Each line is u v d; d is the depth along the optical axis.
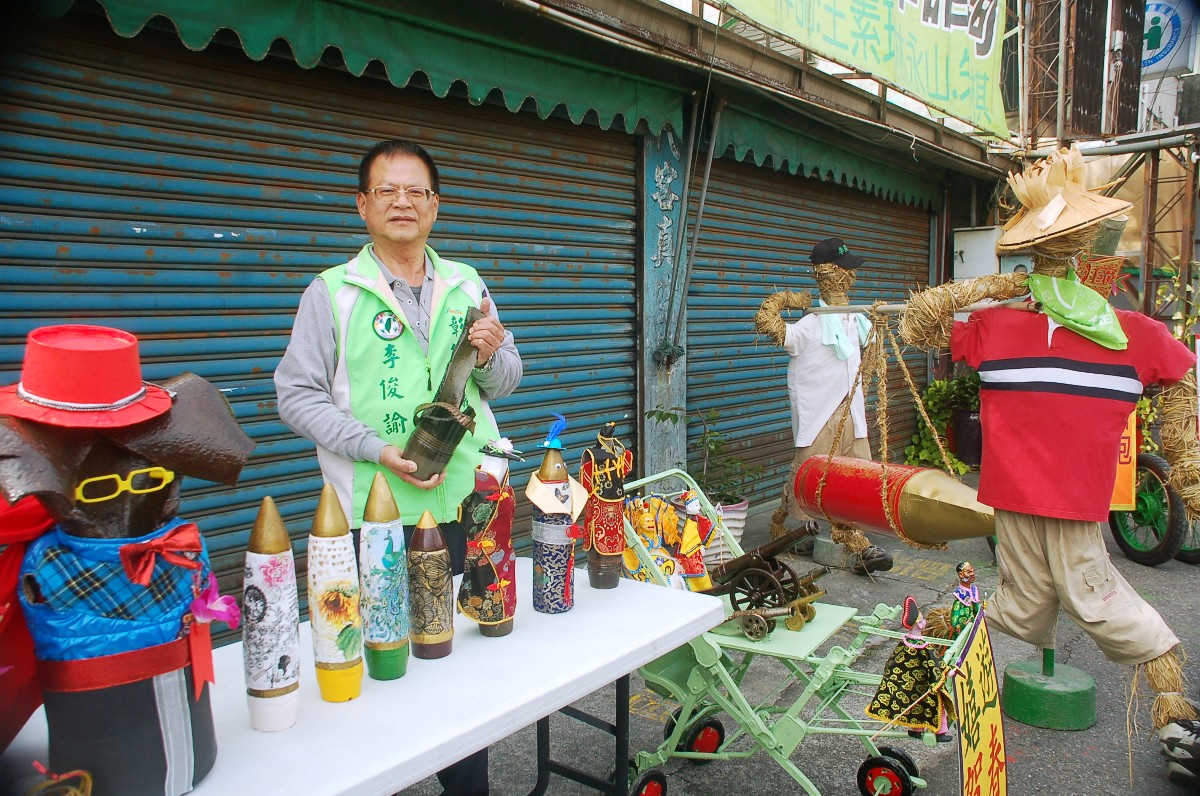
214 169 3.32
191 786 1.18
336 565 1.44
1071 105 8.20
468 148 4.25
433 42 3.74
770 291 6.54
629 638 1.77
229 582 3.51
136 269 3.17
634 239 5.24
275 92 3.47
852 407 5.12
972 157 7.81
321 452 2.06
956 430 8.34
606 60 4.53
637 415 5.39
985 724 2.20
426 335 2.14
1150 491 5.36
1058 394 2.90
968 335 3.15
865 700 3.50
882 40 5.48
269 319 3.55
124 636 1.11
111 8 2.80
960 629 2.61
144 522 1.17
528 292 4.65
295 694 1.37
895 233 8.09
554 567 1.90
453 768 2.10
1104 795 2.81
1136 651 2.89
